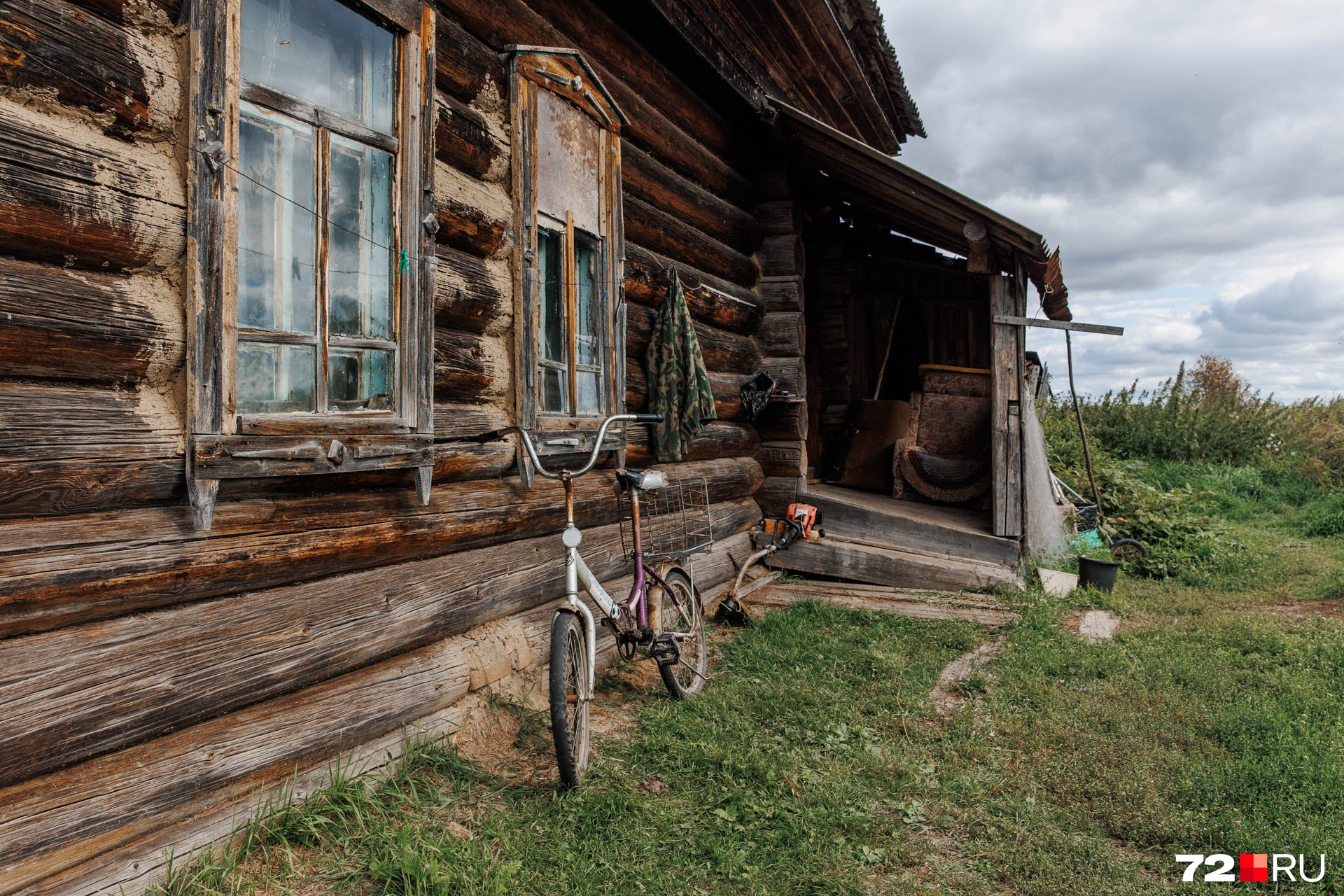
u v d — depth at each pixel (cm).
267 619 253
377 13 290
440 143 340
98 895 198
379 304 299
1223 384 1719
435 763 307
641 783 324
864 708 414
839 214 934
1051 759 350
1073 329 674
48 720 191
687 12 546
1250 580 750
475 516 355
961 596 650
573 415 444
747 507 734
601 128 473
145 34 219
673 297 543
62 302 197
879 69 884
